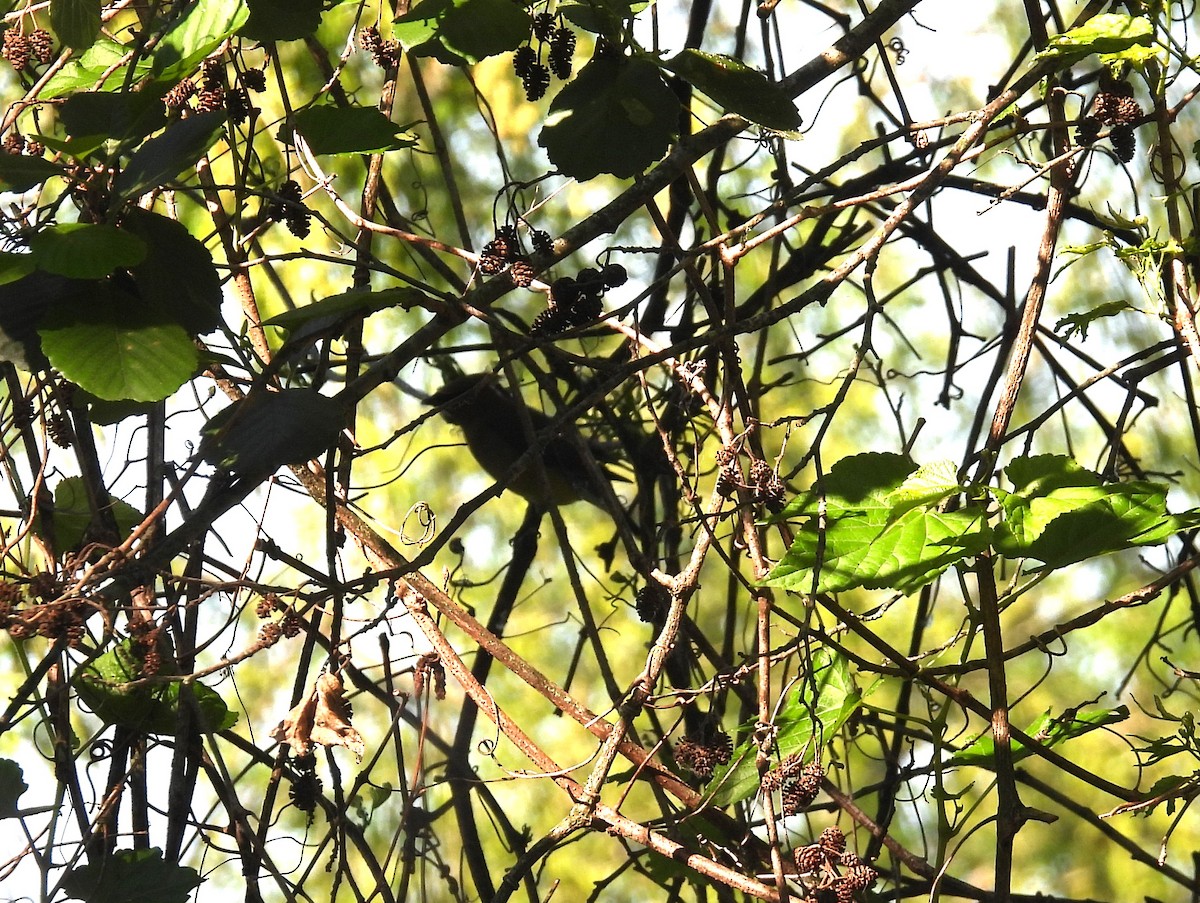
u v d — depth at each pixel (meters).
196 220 2.23
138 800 1.88
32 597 1.75
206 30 1.75
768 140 1.93
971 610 1.84
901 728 2.00
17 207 1.79
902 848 1.90
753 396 2.12
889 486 1.84
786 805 1.77
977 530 1.81
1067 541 1.81
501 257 1.82
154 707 1.88
